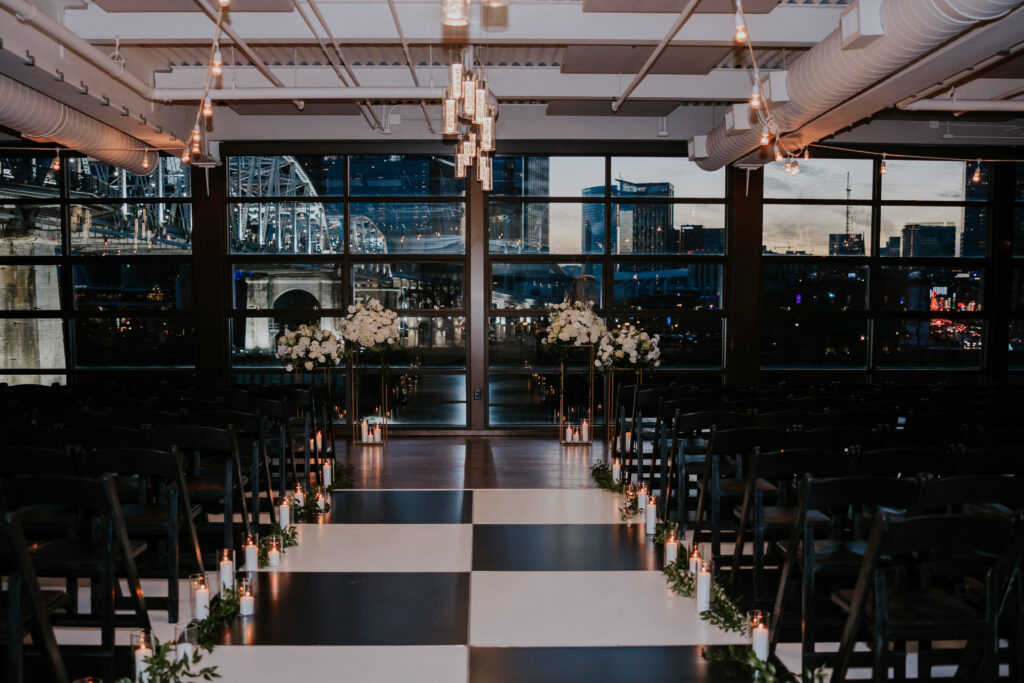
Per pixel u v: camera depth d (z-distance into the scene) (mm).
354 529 5051
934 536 2311
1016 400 5523
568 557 4469
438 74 7465
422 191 9359
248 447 5477
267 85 7402
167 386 6625
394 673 3014
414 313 9406
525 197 9320
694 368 9516
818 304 9523
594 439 8742
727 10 5895
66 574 3010
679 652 3209
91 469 3414
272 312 9359
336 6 5906
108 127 7355
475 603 3754
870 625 2592
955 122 9203
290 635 3365
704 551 4336
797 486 4137
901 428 3984
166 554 4078
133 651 2834
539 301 9430
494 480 6539
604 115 9141
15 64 5297
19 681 2441
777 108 6352
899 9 4277
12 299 9398
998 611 2441
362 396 9398
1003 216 9430
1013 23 4387
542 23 5984
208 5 5027
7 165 9266
